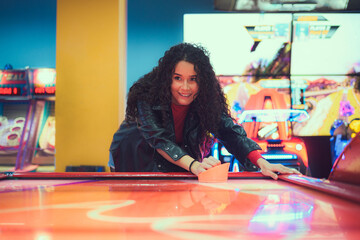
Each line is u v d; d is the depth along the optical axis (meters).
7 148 6.07
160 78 1.54
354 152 0.82
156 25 5.62
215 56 4.54
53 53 6.11
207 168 1.14
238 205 0.63
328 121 4.57
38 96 6.02
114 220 0.49
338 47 4.57
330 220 0.48
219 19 4.55
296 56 4.57
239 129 1.55
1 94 5.97
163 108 1.54
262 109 4.53
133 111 1.58
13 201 0.69
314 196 0.75
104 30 3.71
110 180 1.16
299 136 4.79
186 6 5.61
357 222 0.47
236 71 4.55
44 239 0.38
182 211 0.57
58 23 3.71
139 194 0.80
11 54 6.13
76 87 3.69
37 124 6.13
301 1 4.88
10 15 6.13
